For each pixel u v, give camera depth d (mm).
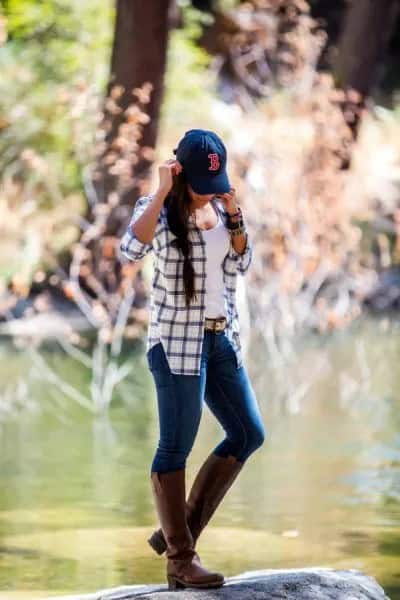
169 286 11523
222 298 11750
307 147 32469
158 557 16453
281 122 34312
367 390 28656
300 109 33625
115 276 32656
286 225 31484
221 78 49562
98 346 33281
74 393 27984
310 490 20250
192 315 11570
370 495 19906
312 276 35531
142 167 33188
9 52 40531
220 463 12164
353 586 12180
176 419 11633
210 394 12023
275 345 33562
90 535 17500
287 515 18672
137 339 34031
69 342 33500
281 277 32156
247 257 11859
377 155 46875
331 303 37375
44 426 25219
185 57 44438
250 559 16328
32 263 34594
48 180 34781
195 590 11828
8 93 38344
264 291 32719
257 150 32156
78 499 19594
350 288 38219
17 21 41781
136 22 33812
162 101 34594
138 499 19672
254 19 48219
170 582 12078
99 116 30453
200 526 12289
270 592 11852
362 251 40031
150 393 28469
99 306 29484
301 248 31875
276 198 31703
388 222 41781
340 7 62594
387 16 40562
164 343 11602
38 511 18828
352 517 18547
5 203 32281
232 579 12422
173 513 11828
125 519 18438
